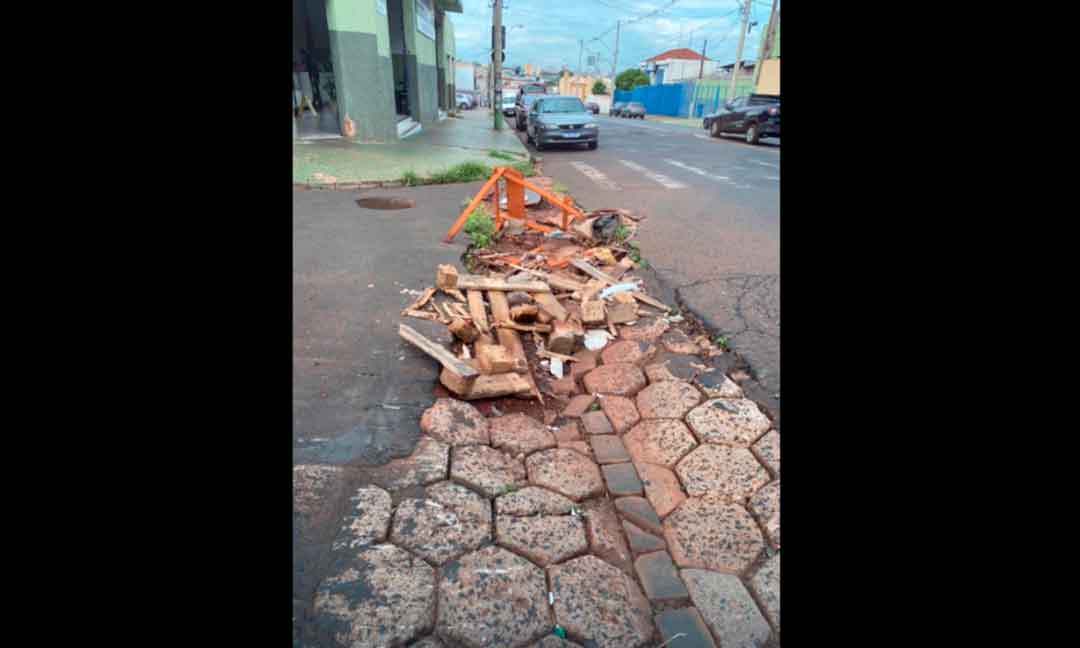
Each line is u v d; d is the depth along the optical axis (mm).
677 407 3105
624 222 7102
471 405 3008
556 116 16453
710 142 20062
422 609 1790
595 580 1961
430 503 2244
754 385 3354
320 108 14305
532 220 7551
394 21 19062
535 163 13422
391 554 1981
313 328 3676
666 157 15055
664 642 1772
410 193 8703
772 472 2592
